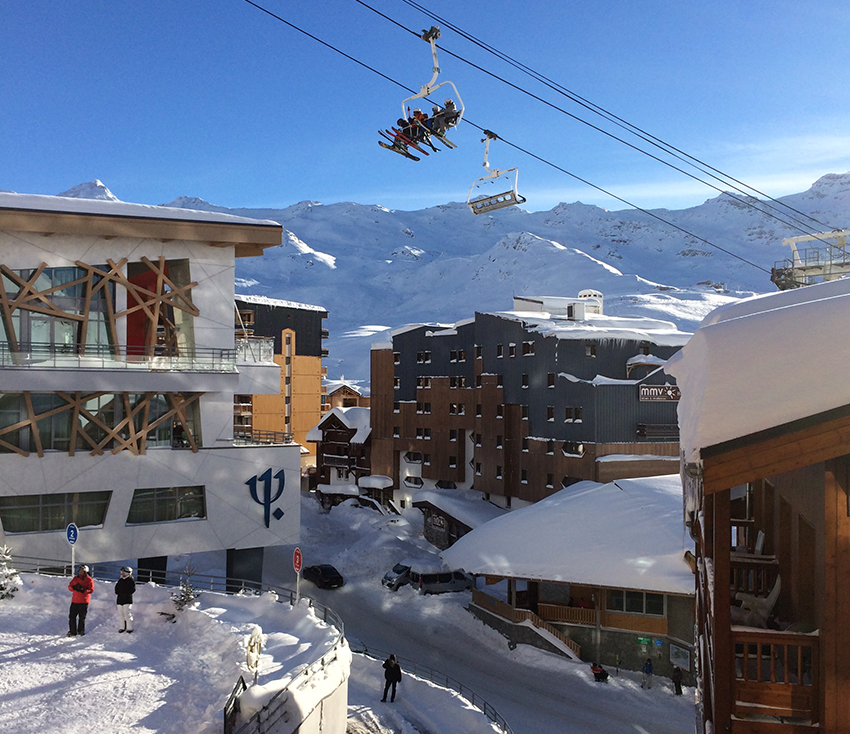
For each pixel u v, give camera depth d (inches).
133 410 1453.0
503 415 2488.9
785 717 449.1
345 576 2178.9
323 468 3304.6
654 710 1279.5
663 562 1435.8
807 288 553.9
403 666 1510.8
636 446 2130.9
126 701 641.0
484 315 2632.9
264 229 1512.1
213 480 1525.6
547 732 1190.9
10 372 1301.7
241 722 579.8
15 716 597.6
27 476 1357.0
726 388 417.1
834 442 405.4
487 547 1669.5
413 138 791.7
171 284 1481.3
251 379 1653.5
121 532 1439.5
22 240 1338.6
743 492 730.2
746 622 529.3
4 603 905.5
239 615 950.4
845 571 412.2
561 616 1539.1
